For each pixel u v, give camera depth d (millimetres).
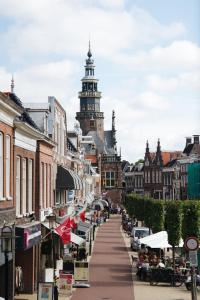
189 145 151625
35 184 40062
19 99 43188
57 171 52562
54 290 31797
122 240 82125
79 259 56062
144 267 45250
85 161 105250
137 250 66625
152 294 38750
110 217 153500
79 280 41625
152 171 184250
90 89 199375
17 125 33031
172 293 39281
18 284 35969
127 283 43656
